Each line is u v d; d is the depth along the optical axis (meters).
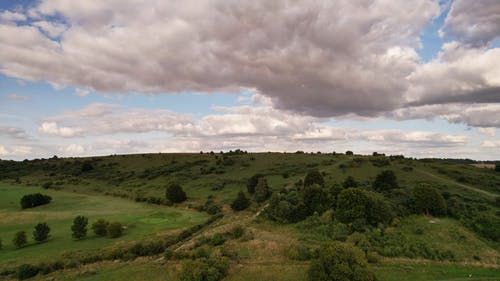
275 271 38.41
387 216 54.47
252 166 139.50
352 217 54.19
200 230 63.59
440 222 55.09
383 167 107.31
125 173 149.00
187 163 159.12
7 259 47.69
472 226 52.66
